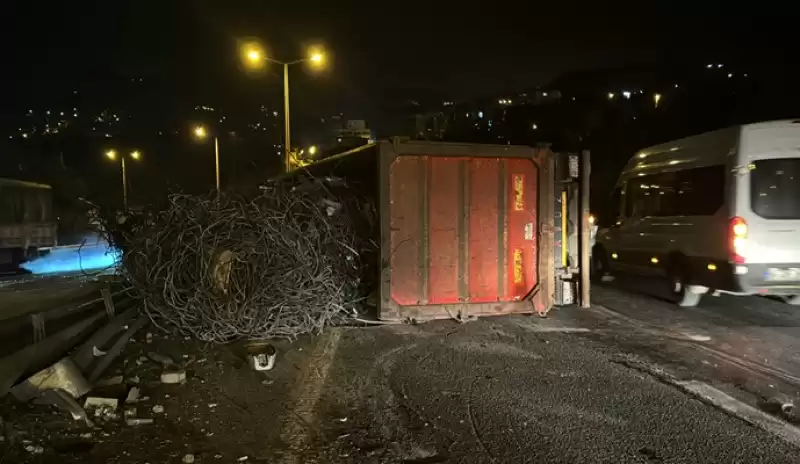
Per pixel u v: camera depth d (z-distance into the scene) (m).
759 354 7.13
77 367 5.67
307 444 4.56
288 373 6.39
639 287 12.58
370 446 4.54
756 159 8.86
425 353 7.16
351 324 8.71
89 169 54.69
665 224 10.79
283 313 7.62
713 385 5.96
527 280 9.25
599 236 13.77
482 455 4.39
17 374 5.38
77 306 7.65
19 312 10.64
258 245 7.55
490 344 7.59
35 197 21.86
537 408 5.32
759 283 8.84
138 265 8.03
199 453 4.38
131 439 4.61
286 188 9.64
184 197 8.02
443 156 8.76
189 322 7.67
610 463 4.25
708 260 9.52
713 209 9.41
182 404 5.42
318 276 7.82
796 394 5.70
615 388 5.87
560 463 4.26
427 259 8.77
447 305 8.86
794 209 8.88
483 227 9.01
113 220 10.80
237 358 6.95
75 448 4.42
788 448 4.50
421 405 5.41
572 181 9.76
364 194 9.23
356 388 5.89
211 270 7.45
